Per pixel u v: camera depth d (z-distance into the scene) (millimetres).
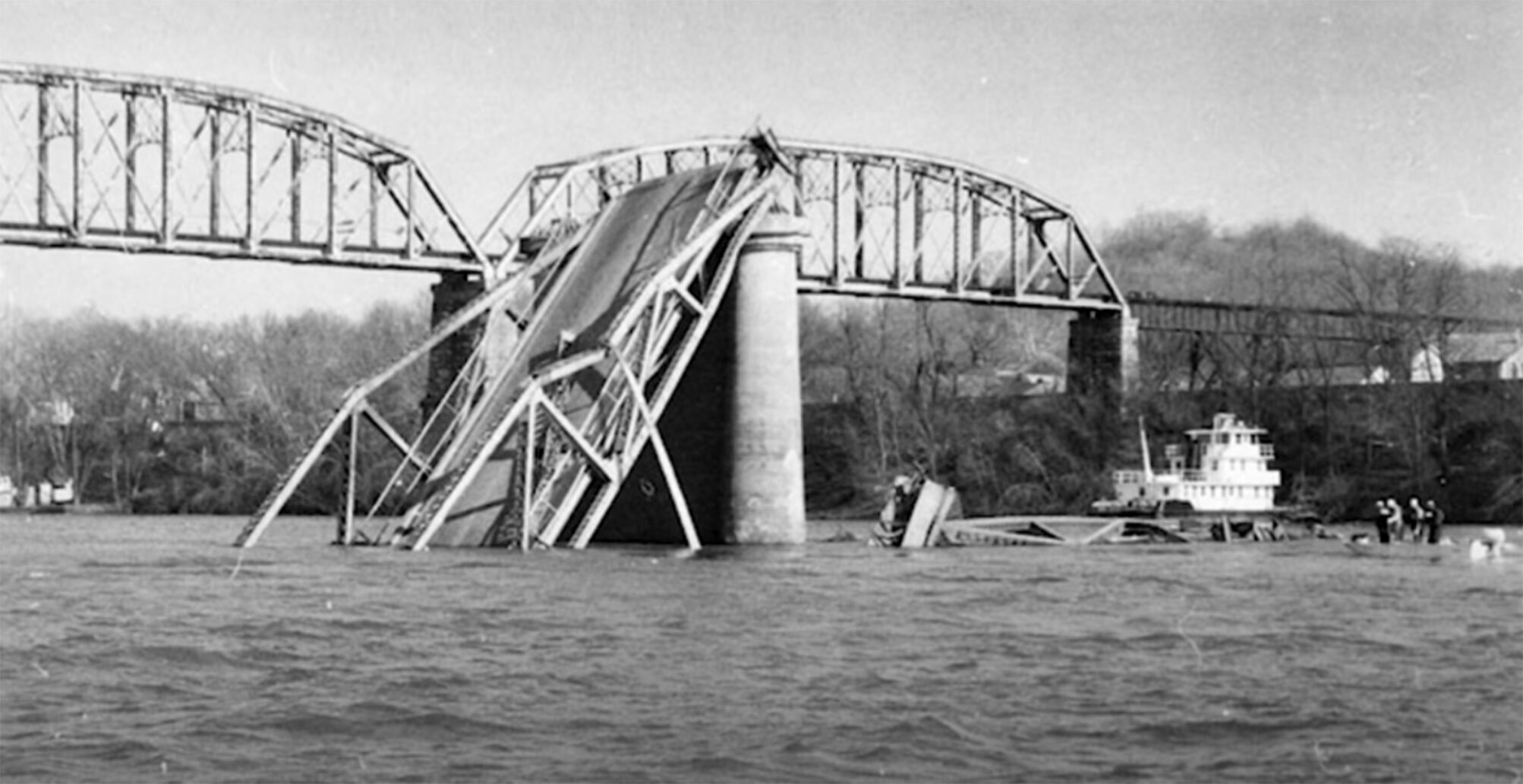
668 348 113938
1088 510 195250
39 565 95438
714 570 90688
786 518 115812
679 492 110312
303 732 41625
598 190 159375
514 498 105000
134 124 173500
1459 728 42969
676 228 115250
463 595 73750
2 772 37406
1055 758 39469
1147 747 40750
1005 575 91125
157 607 68312
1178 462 154500
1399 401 188500
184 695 46500
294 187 183375
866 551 114875
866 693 47344
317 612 66188
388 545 108938
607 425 105250
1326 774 38094
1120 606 71500
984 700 46438
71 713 43875
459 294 189875
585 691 47250
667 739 40875
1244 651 56719
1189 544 137000
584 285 117188
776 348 115312
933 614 67625
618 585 79438
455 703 45344
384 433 116000
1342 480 187625
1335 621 66188
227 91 177875
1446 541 141625
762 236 114938
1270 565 102812
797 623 63875
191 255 176875
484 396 114750
